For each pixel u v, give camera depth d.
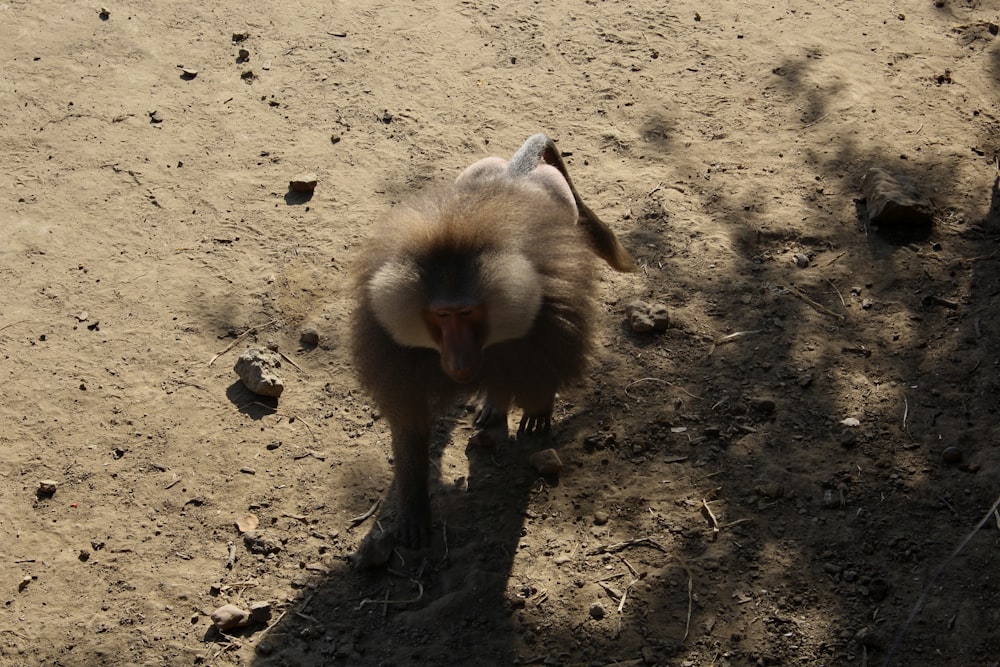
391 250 2.55
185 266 3.38
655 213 3.53
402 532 2.79
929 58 4.09
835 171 3.64
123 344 3.17
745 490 2.85
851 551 2.72
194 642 2.62
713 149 3.74
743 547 2.75
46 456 2.92
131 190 3.59
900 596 2.64
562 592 2.69
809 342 3.16
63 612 2.65
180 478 2.90
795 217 3.49
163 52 4.09
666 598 2.68
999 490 2.79
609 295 3.31
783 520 2.79
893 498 2.81
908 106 3.88
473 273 2.50
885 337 3.16
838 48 4.14
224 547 2.78
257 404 3.06
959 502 2.79
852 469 2.87
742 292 3.30
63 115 3.83
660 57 4.11
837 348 3.14
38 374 3.09
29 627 2.63
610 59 4.10
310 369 3.15
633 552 2.76
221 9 4.34
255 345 3.19
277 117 3.86
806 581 2.68
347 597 2.70
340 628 2.65
